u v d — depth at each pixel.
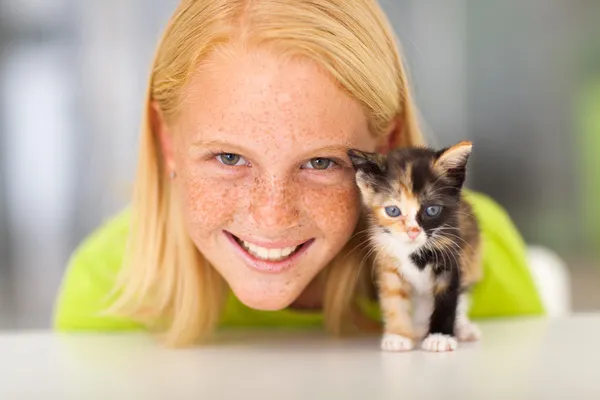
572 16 1.66
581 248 1.73
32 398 0.54
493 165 1.69
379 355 0.63
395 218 0.66
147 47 1.64
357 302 0.75
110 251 0.85
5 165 1.70
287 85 0.62
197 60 0.64
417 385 0.55
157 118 0.73
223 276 0.70
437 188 0.65
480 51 1.67
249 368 0.60
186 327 0.70
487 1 1.66
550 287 1.04
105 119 1.67
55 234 1.71
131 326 0.80
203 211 0.66
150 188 0.74
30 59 1.67
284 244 0.65
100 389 0.56
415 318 0.70
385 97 0.67
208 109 0.63
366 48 0.65
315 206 0.65
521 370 0.58
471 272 0.69
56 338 0.72
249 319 0.80
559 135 1.69
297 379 0.57
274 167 0.63
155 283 0.74
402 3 1.63
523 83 1.68
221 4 0.65
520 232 1.70
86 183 1.69
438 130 1.67
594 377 0.56
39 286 1.73
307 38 0.62
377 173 0.66
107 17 1.65
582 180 1.70
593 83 1.68
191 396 0.54
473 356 0.62
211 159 0.65
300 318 0.81
